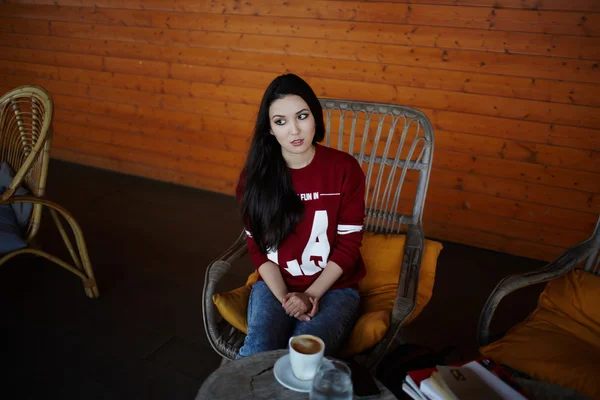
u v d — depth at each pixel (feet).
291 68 10.39
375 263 5.61
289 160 4.71
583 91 8.09
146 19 11.69
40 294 7.27
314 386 2.92
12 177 7.01
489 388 3.13
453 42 8.81
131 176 13.24
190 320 6.90
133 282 7.82
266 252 4.87
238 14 10.59
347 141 10.09
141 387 5.54
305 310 4.44
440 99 9.20
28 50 13.80
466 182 9.43
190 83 11.66
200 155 12.14
